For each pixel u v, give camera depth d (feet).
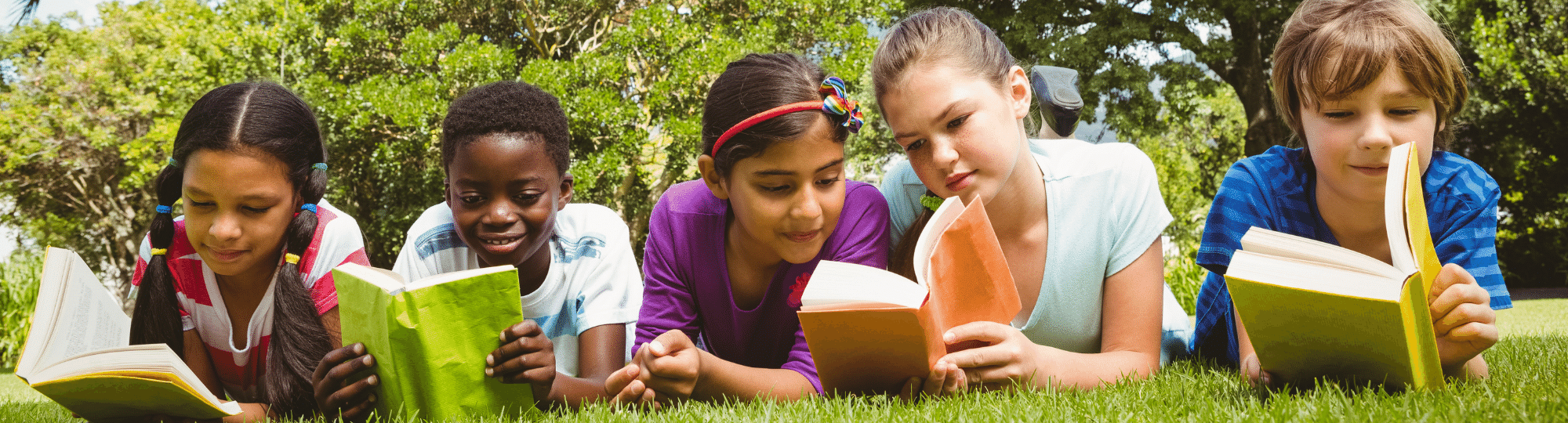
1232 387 5.45
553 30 39.83
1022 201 6.63
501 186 6.37
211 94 6.08
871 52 35.73
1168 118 41.96
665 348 5.32
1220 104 51.21
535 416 5.31
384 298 4.86
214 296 6.86
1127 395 5.16
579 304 7.36
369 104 33.78
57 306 5.54
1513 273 42.73
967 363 5.33
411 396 5.03
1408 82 5.24
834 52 37.37
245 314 6.95
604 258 7.48
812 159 5.65
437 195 34.73
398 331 4.87
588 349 7.20
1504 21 37.37
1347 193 5.78
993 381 5.55
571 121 33.17
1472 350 4.75
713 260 6.82
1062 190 6.72
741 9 38.01
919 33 6.00
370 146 35.12
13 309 29.25
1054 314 6.91
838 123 5.69
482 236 6.48
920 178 6.15
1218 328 7.47
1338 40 5.36
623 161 33.76
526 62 40.45
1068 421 4.41
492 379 5.16
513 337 5.11
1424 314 4.23
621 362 7.30
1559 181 40.24
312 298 6.43
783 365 6.67
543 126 6.62
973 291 5.55
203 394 5.06
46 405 8.16
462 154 6.36
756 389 5.97
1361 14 5.45
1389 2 5.47
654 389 5.51
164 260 6.59
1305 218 6.63
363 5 37.09
